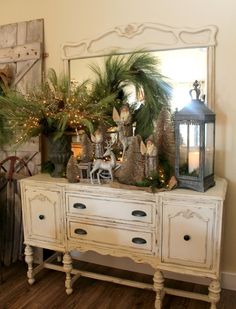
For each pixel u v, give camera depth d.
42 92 2.10
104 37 2.27
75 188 1.97
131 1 2.17
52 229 2.10
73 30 2.37
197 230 1.71
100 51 2.29
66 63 2.40
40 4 2.45
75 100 2.03
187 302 2.04
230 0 1.94
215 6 1.98
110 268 2.47
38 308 2.00
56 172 2.19
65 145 2.16
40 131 2.10
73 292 2.17
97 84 2.19
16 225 2.51
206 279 2.20
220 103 2.04
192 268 1.76
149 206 1.80
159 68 2.12
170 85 2.11
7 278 2.36
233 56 1.98
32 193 2.13
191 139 1.75
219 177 2.09
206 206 1.67
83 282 2.30
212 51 2.00
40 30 2.45
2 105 2.15
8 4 2.56
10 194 2.51
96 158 1.97
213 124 1.82
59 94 2.07
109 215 1.91
